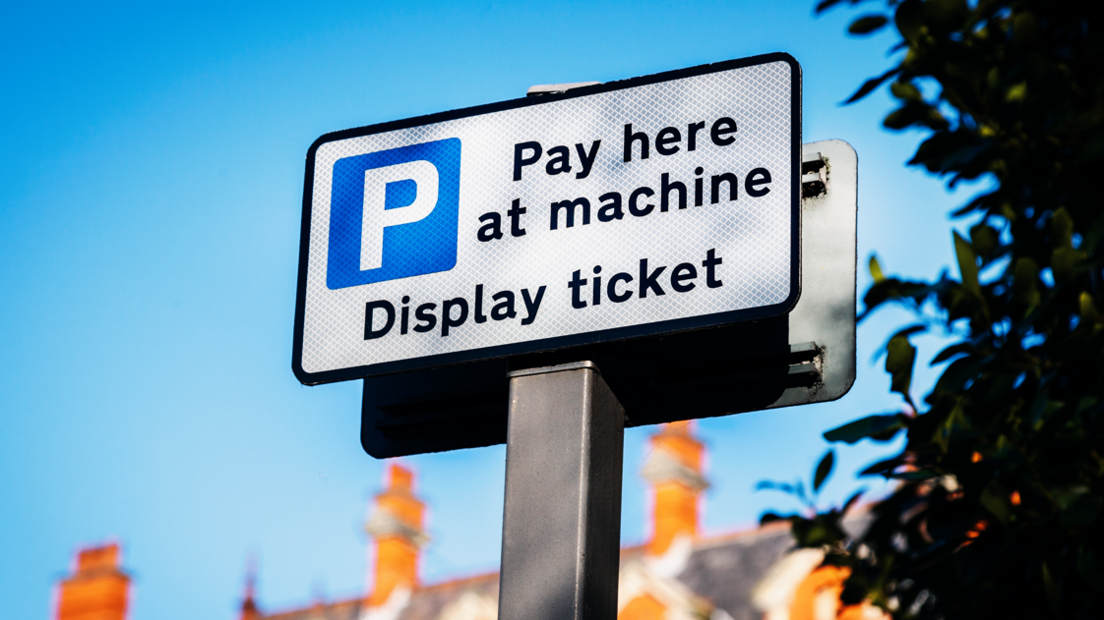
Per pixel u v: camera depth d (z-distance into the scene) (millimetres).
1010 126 3416
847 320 2268
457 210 2330
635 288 2184
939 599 3363
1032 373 3053
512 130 2344
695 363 2281
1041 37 3598
